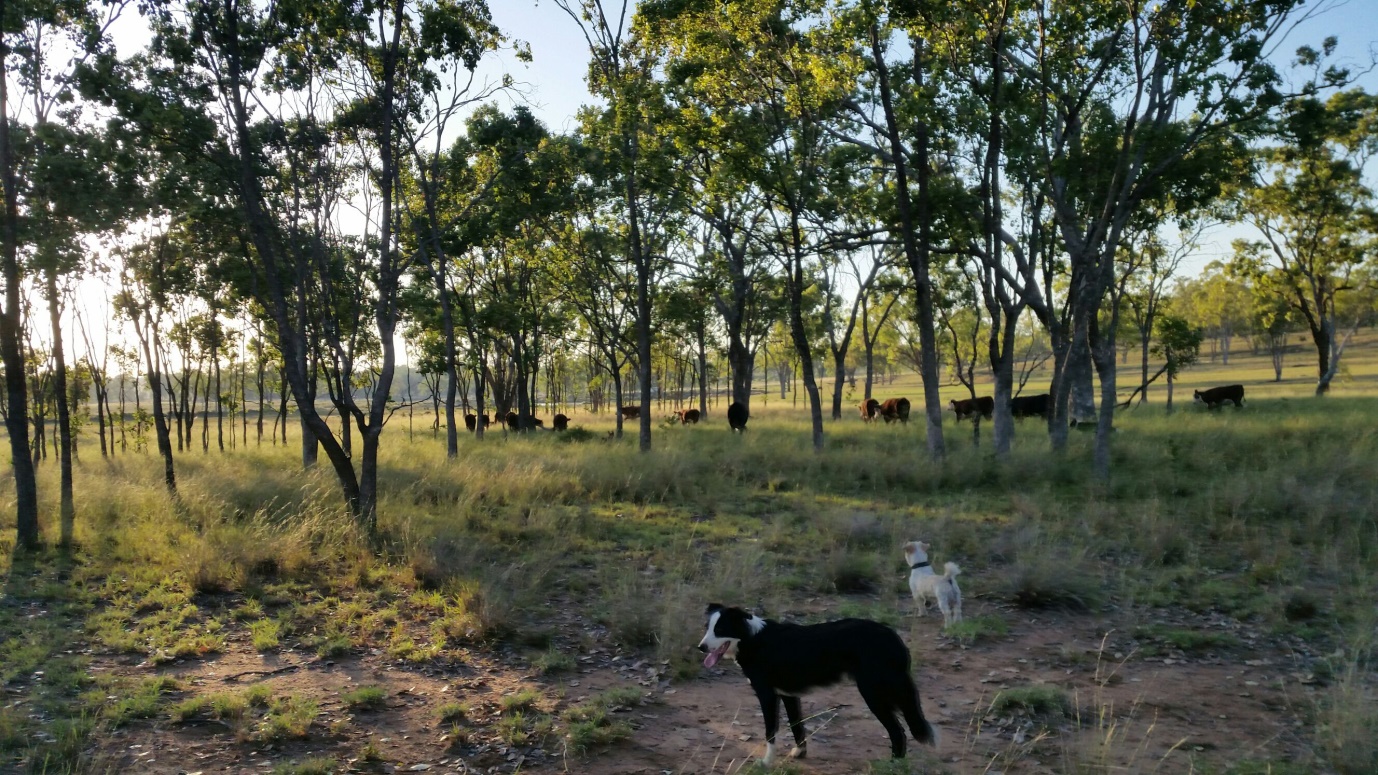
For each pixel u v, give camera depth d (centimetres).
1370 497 1241
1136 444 2020
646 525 1281
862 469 1775
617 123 1794
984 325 3794
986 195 1814
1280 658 714
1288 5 1316
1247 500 1305
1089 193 1628
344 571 988
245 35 1134
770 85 1806
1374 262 3672
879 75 1608
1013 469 1684
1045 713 600
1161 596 884
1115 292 2888
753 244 2556
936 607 867
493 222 1745
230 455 2416
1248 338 10156
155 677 651
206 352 2467
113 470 1945
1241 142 1583
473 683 658
